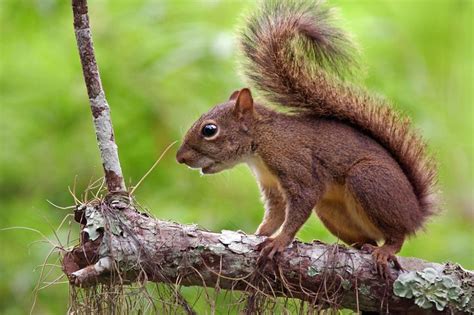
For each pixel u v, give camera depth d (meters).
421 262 9.05
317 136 10.40
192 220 13.34
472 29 19.45
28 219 13.87
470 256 14.74
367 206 10.05
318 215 10.68
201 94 14.48
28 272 13.14
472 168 18.16
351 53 10.82
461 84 19.44
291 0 10.88
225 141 10.59
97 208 8.91
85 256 8.74
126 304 8.86
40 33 15.49
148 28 15.01
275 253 8.85
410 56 17.56
